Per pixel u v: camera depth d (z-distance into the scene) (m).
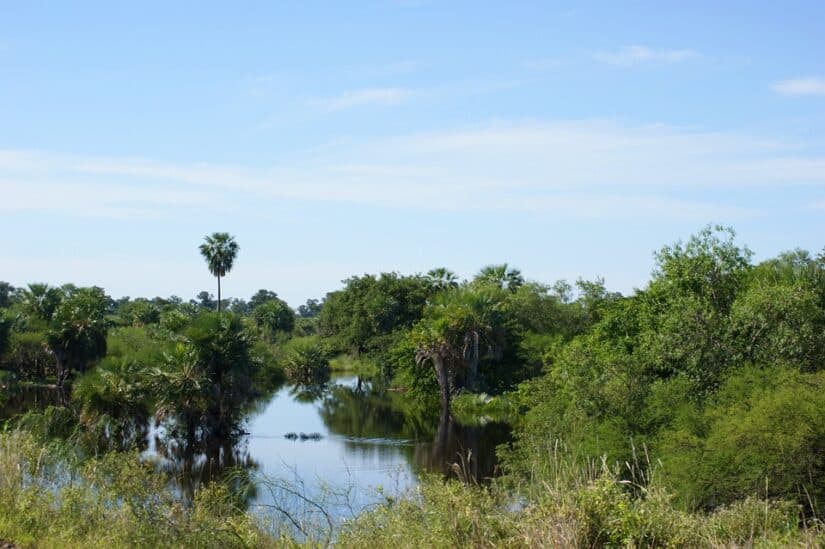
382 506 10.50
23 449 13.30
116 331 69.56
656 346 22.12
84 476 11.45
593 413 20.81
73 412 35.19
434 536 8.73
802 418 14.52
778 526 10.20
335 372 82.06
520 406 44.94
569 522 8.23
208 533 9.31
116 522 9.61
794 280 24.72
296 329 102.69
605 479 8.89
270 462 29.64
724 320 21.47
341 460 30.17
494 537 8.54
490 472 27.72
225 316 39.34
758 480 14.58
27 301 64.31
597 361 22.72
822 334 20.27
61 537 9.12
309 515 11.64
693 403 19.58
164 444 34.12
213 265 67.69
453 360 47.47
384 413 47.25
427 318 53.91
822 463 14.41
